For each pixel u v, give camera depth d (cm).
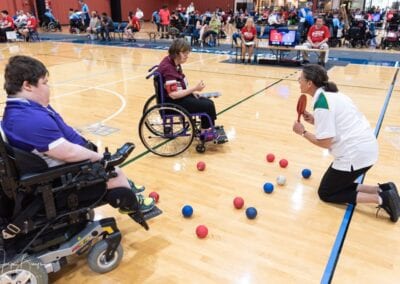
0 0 1614
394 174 308
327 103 234
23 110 154
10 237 162
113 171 181
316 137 242
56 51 1080
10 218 162
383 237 225
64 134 179
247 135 400
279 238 223
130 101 535
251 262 201
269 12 1906
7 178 150
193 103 331
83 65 846
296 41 903
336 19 1205
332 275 192
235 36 971
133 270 195
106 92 588
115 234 188
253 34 892
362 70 797
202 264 199
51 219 165
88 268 196
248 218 243
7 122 154
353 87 629
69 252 177
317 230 231
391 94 581
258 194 276
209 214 248
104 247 185
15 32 1342
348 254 209
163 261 202
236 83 663
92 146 199
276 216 246
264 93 587
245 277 190
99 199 180
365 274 193
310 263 201
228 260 203
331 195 259
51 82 661
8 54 1002
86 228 183
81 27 1683
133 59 940
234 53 1083
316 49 836
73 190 169
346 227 234
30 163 154
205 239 221
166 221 240
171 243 217
